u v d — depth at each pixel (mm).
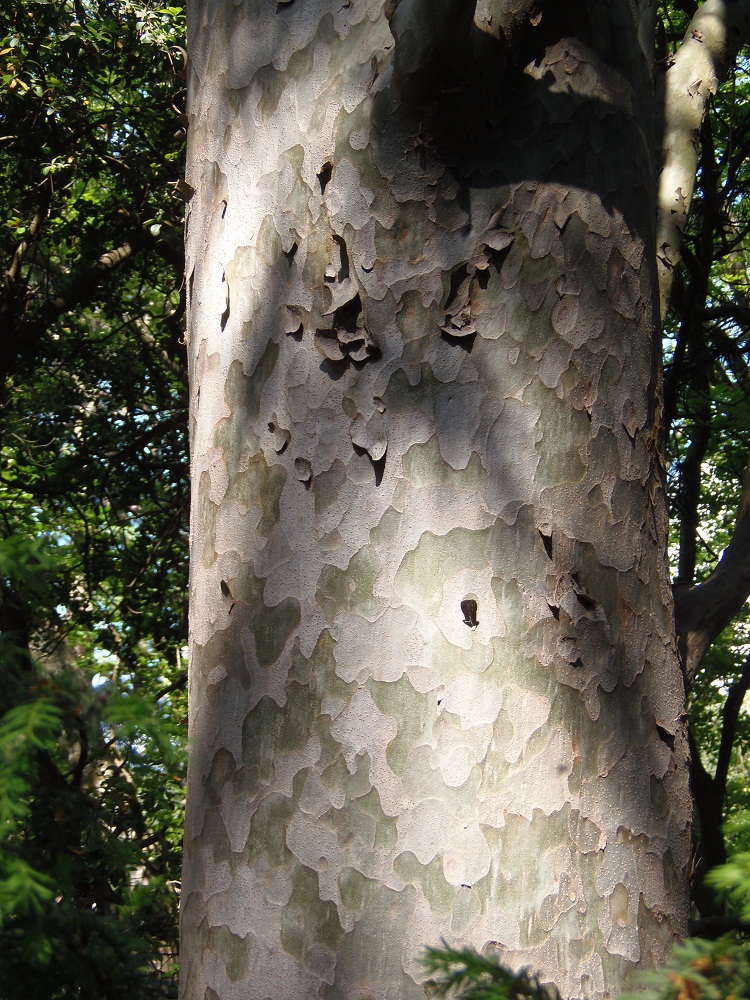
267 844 1766
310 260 1888
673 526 7195
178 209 6125
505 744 1740
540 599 1790
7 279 6109
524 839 1721
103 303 7074
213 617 1890
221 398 1947
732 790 4516
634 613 1863
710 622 3080
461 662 1753
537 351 1850
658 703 1869
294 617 1809
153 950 2387
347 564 1797
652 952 1770
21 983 1674
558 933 1709
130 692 1595
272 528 1851
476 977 1493
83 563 6738
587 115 1938
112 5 5391
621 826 1783
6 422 6312
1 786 1443
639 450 1920
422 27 1781
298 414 1858
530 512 1807
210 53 2084
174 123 5914
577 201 1902
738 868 1411
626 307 1935
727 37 3008
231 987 1751
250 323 1929
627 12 2064
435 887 1702
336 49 1925
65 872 1612
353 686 1765
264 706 1806
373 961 1694
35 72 5441
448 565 1778
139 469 6844
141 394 6961
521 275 1858
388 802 1729
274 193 1937
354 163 1879
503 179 1872
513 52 1870
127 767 1843
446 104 1836
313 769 1761
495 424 1819
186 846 1866
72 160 5871
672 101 2881
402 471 1806
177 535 7125
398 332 1840
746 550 3127
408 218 1859
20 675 1586
